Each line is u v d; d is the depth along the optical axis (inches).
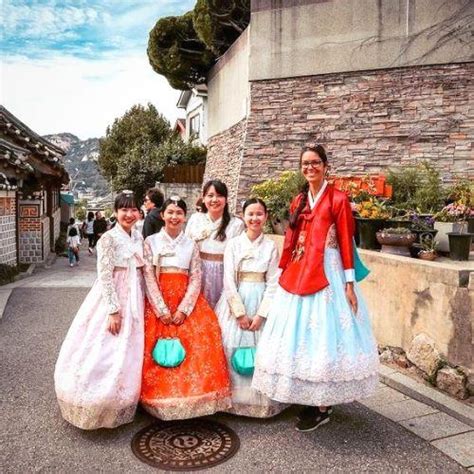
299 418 139.4
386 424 141.0
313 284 128.9
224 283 149.4
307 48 410.9
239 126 494.0
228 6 543.8
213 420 142.2
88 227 692.1
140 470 117.0
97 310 138.0
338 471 117.3
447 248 241.3
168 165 801.6
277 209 328.5
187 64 661.3
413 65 374.0
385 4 379.2
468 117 361.1
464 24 356.5
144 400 135.7
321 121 410.3
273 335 131.2
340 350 125.1
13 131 463.2
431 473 117.0
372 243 239.5
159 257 149.1
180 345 139.2
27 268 466.3
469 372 151.6
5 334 237.0
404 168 341.4
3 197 411.8
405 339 179.3
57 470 116.6
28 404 153.3
